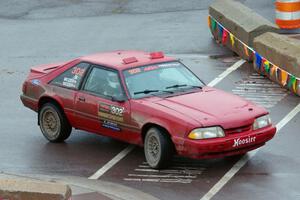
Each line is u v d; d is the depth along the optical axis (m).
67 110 23.83
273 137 23.19
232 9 35.28
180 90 22.47
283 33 36.84
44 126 24.77
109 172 21.61
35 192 13.60
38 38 39.16
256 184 20.03
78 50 36.56
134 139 21.94
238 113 20.95
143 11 43.12
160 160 21.11
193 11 42.22
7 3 46.56
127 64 22.94
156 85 22.50
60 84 24.16
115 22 41.16
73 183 20.48
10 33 40.38
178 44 36.34
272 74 30.14
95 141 24.64
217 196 19.31
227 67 32.69
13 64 35.03
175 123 20.62
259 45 31.14
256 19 33.38
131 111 21.77
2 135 25.62
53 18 43.03
